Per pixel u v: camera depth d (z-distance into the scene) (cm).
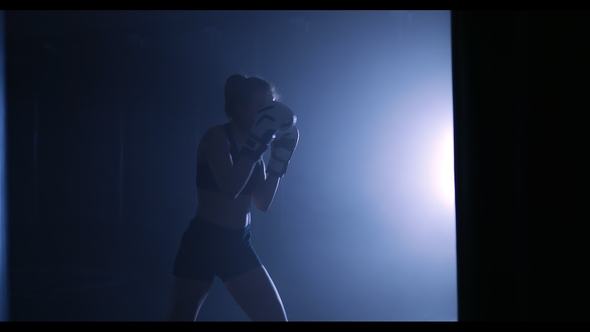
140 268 538
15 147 866
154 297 420
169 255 610
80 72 857
